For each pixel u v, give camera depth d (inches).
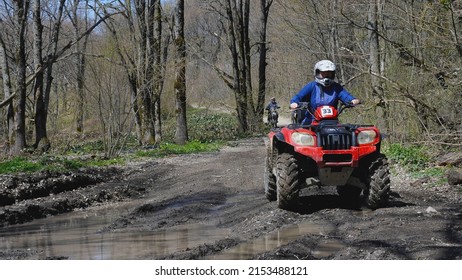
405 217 324.2
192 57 1562.5
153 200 496.7
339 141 338.3
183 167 724.0
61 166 660.1
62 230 385.1
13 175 562.3
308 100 369.7
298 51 1393.9
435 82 604.1
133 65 1022.4
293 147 361.7
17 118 913.5
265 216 351.6
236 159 770.8
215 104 2121.1
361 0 722.2
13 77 1417.3
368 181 351.6
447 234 280.7
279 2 1162.6
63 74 1630.2
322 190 444.1
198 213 407.2
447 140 580.7
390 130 651.5
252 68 2338.8
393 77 651.5
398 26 689.6
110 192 540.7
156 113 1278.3
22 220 427.5
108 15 1014.4
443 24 581.0
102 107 863.1
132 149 1038.4
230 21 1476.4
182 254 273.9
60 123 1604.3
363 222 320.8
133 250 302.7
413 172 514.9
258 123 1497.3
